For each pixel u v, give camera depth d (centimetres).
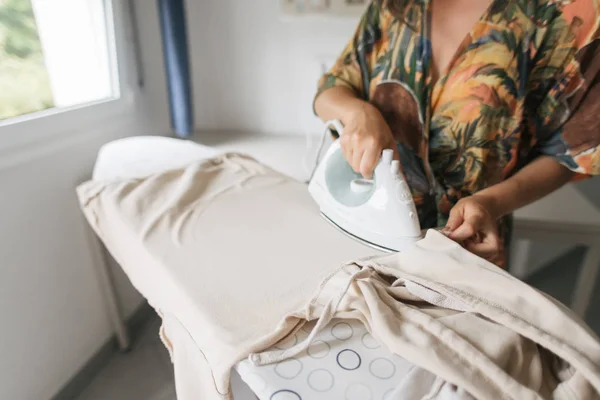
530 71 68
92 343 132
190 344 53
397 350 43
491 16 67
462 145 75
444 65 74
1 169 92
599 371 38
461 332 44
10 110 101
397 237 66
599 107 64
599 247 122
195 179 90
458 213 63
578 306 131
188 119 149
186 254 67
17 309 102
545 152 73
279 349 48
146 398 127
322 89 87
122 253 76
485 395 38
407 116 79
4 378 101
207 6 154
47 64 114
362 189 71
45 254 108
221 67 163
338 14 146
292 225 76
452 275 51
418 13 74
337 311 51
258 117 168
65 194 111
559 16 64
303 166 132
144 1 140
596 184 145
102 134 125
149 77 147
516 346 42
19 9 103
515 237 126
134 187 86
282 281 60
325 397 42
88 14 123
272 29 153
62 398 121
